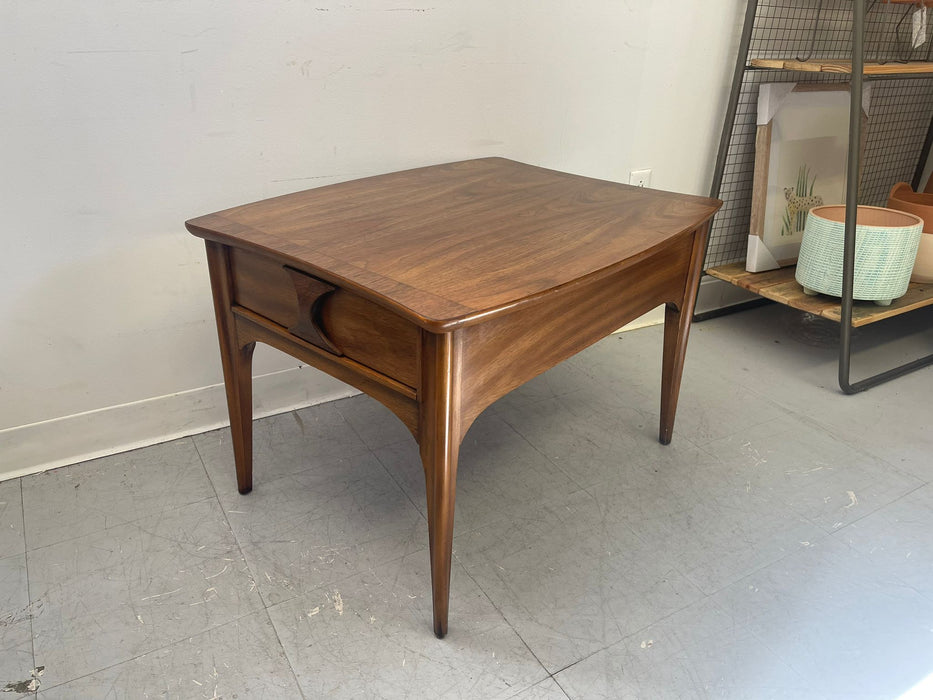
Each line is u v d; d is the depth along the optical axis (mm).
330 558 1394
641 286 1411
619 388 2078
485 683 1138
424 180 1641
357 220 1313
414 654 1187
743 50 2188
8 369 1519
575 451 1766
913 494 1627
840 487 1647
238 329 1356
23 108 1350
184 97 1489
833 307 2115
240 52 1509
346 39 1614
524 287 1002
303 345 1222
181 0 1412
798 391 2088
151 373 1692
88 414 1641
